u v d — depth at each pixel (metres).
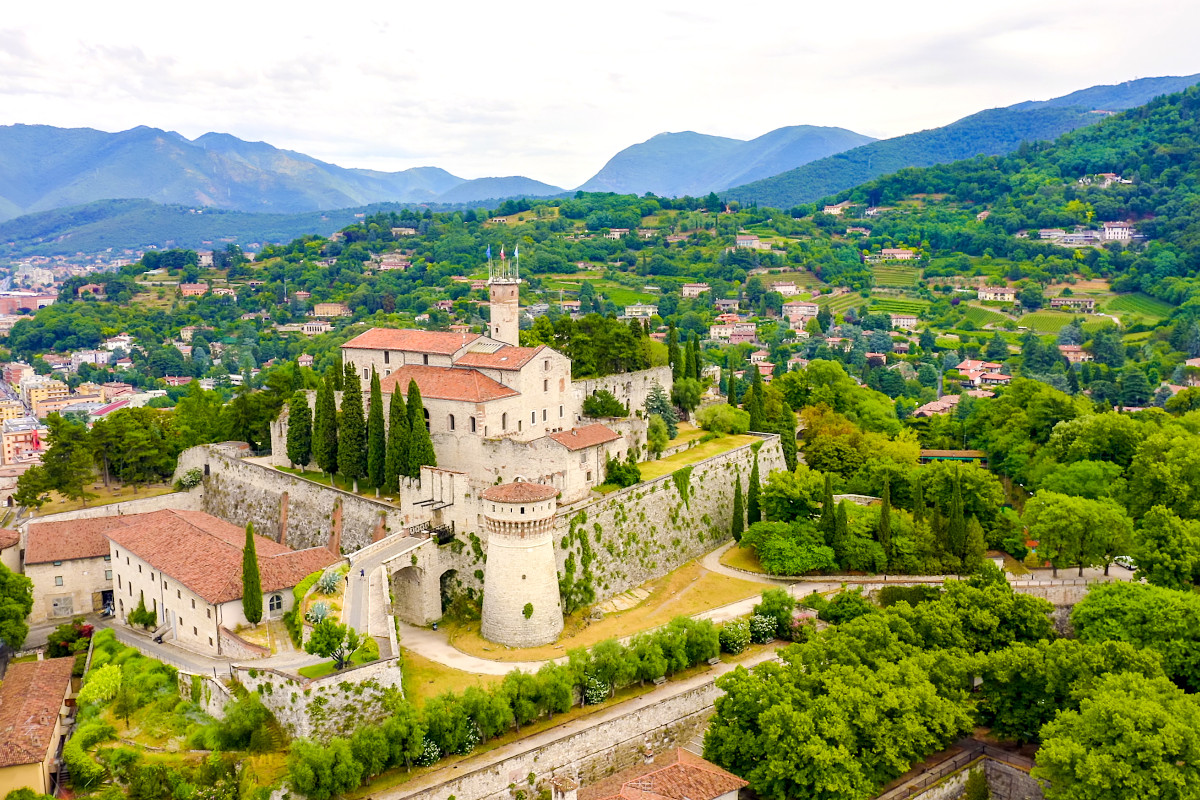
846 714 100.75
